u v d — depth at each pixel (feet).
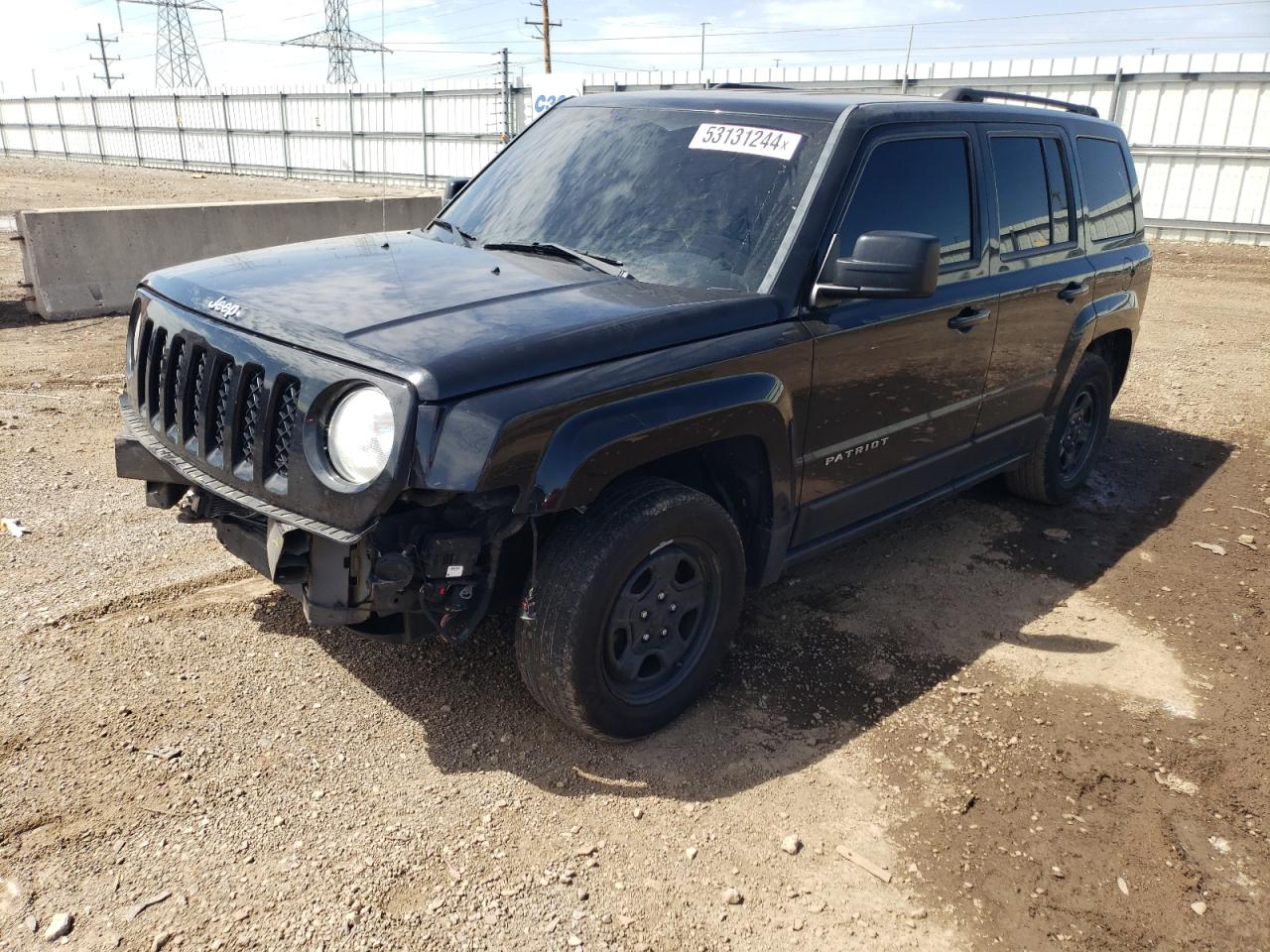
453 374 7.80
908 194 11.71
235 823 8.43
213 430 9.09
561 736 9.98
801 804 9.25
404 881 7.93
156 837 8.21
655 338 9.03
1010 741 10.45
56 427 18.90
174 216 31.65
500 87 97.86
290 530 8.17
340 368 8.05
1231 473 19.67
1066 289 14.92
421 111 107.65
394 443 7.66
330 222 37.06
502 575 9.48
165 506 10.41
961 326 12.42
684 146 11.71
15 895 7.54
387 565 7.95
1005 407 14.39
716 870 8.35
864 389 11.22
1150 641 12.85
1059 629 13.05
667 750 9.92
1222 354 30.78
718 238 10.66
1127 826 9.22
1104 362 17.06
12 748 9.18
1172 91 62.39
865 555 15.07
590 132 12.71
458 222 12.87
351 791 8.95
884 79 74.90
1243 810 9.55
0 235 47.32
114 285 30.50
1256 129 59.36
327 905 7.63
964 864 8.62
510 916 7.66
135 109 149.07
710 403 9.18
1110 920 8.07
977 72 70.69
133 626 11.50
